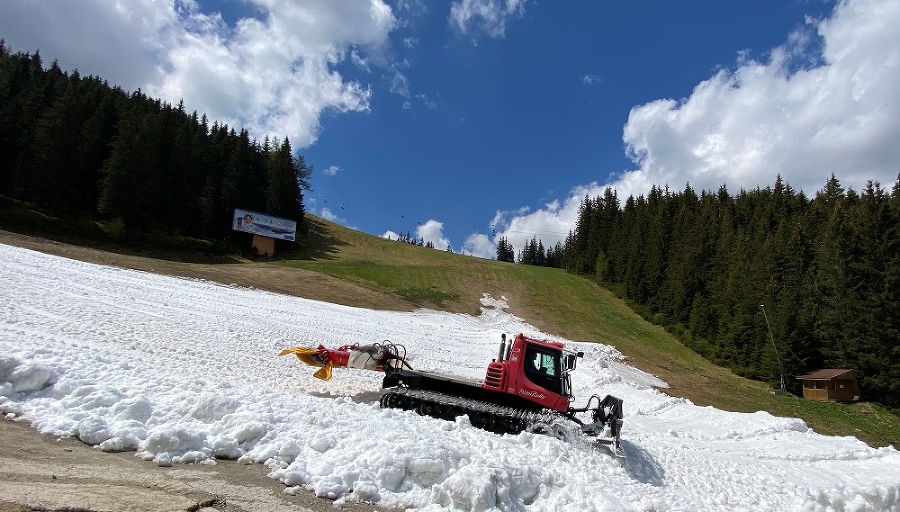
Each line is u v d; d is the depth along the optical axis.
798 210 63.34
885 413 30.67
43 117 52.03
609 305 53.59
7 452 5.04
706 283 52.16
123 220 48.41
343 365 11.09
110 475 4.92
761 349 39.12
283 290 33.91
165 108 63.53
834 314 37.66
